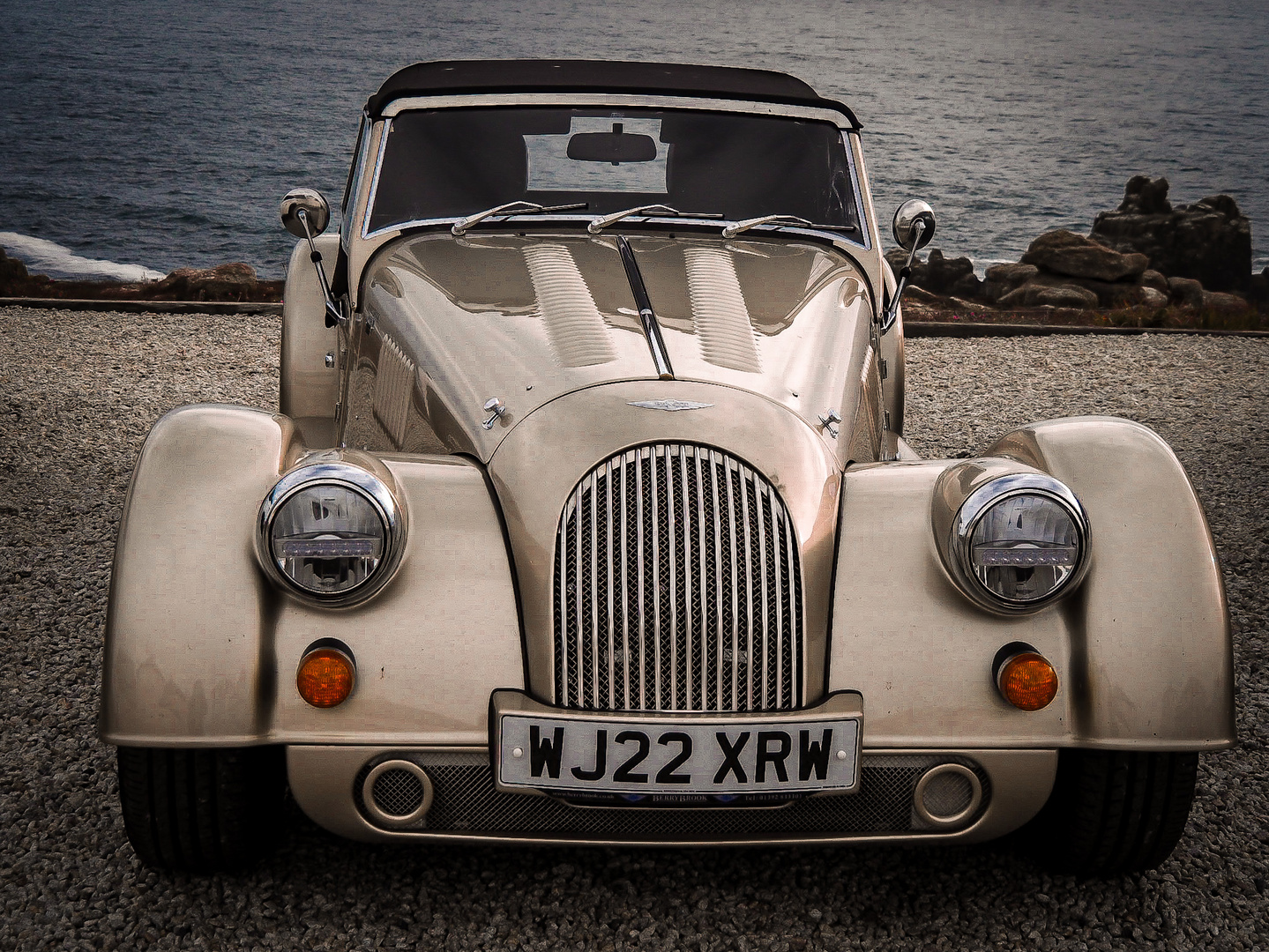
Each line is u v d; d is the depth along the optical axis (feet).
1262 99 337.31
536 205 11.21
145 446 7.43
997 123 271.49
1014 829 7.35
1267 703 11.08
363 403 10.45
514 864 8.30
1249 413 22.81
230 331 28.04
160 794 7.15
